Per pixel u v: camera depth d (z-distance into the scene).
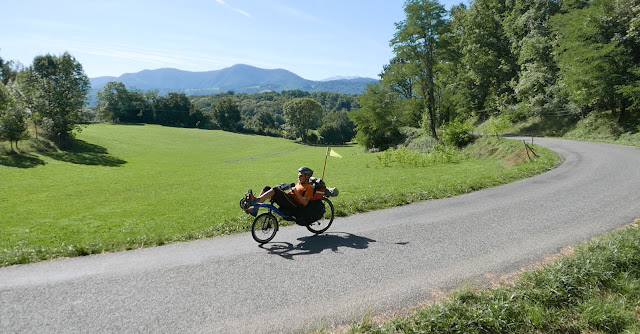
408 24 46.97
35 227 13.55
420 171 27.22
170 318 4.69
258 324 4.58
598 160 21.33
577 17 38.34
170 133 103.25
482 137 38.03
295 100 139.38
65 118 57.16
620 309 4.98
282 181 31.91
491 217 9.90
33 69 62.81
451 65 52.00
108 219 15.09
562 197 12.08
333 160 50.31
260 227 8.60
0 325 4.43
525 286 5.43
